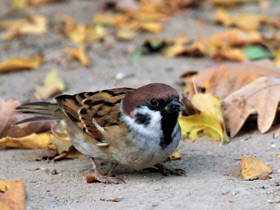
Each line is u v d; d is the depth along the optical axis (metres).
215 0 19.48
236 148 9.76
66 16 18.81
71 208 7.62
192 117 10.16
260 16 17.62
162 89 8.12
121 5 19.11
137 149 8.27
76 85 13.51
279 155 9.16
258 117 10.07
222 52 14.67
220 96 11.12
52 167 9.43
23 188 7.87
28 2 20.28
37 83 13.81
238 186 8.09
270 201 7.52
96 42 16.66
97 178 8.66
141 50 15.76
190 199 7.69
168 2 19.28
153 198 7.82
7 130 10.60
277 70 11.49
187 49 15.13
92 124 8.59
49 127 10.81
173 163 9.29
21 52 15.93
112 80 13.69
